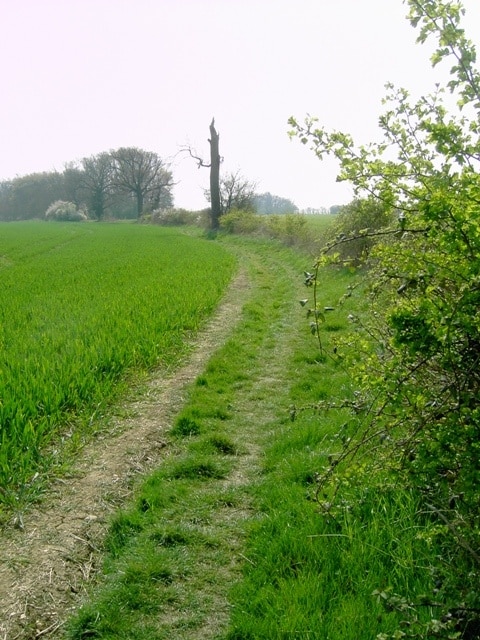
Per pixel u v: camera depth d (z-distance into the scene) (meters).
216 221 45.59
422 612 3.05
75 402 6.59
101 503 4.90
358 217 12.48
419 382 2.89
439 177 2.74
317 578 3.59
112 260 23.73
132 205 99.19
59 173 106.88
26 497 4.80
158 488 5.14
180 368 8.83
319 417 6.36
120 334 9.12
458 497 2.87
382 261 3.03
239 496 5.05
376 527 3.86
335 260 2.98
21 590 3.76
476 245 2.42
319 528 4.08
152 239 40.19
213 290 14.49
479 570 2.79
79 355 7.79
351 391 7.08
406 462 2.98
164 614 3.62
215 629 3.47
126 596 3.75
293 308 13.24
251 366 8.93
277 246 27.86
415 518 3.86
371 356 3.08
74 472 5.38
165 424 6.62
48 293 14.27
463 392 2.58
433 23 2.62
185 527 4.51
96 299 13.06
